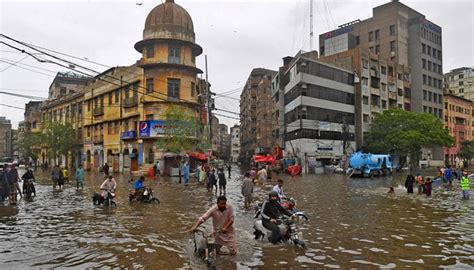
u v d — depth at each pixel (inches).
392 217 524.4
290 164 2034.9
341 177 1610.5
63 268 286.7
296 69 2190.0
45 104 2829.7
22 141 3056.1
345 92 2395.4
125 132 1785.2
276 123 2655.0
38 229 437.4
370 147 2320.4
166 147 1504.7
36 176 1630.2
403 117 2283.5
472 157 3705.7
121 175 1636.3
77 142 2281.0
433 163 3107.8
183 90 1686.8
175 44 1684.3
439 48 3267.7
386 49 3019.2
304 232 419.2
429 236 397.7
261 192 912.3
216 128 4913.9
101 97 2044.8
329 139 2245.3
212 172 919.0
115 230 430.0
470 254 324.8
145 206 642.2
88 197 783.7
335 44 3051.2
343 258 312.0
